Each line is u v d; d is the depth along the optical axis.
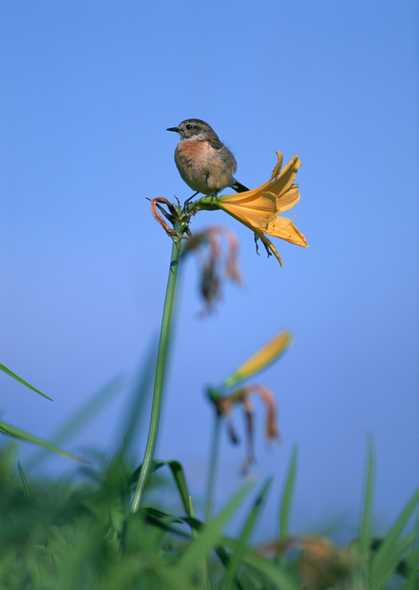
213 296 4.89
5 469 5.21
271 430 4.64
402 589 5.45
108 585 3.73
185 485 5.29
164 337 5.71
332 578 4.08
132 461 4.26
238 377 5.32
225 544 4.41
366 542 4.78
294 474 4.95
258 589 5.15
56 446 4.77
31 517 4.31
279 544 4.23
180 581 3.81
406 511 4.79
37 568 4.32
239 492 4.01
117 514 4.73
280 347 5.54
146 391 4.26
